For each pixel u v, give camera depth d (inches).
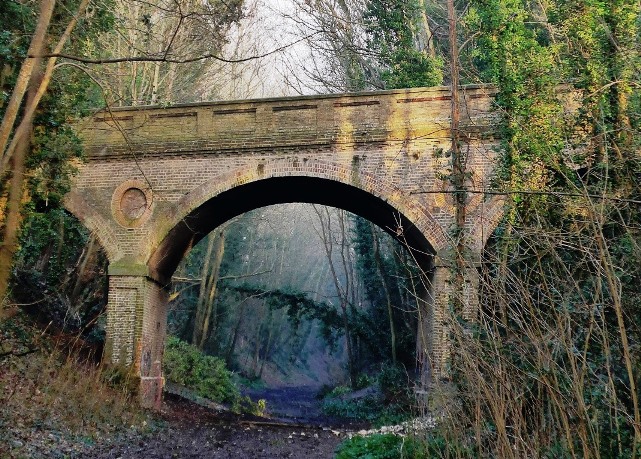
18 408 463.5
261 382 1598.2
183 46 695.7
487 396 239.6
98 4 410.3
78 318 839.1
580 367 263.1
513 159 470.6
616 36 418.3
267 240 1574.8
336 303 2153.1
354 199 704.4
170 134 673.0
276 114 658.8
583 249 229.1
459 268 363.9
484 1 510.0
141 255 661.9
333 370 1808.6
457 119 494.0
